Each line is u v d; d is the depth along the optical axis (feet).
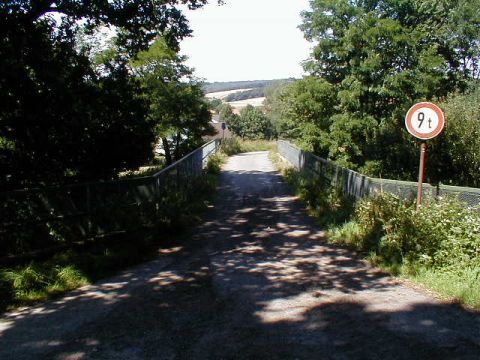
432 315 17.94
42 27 38.01
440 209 24.73
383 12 79.77
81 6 39.40
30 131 37.91
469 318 17.54
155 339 16.38
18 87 35.32
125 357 15.01
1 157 37.99
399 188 30.99
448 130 47.80
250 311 18.95
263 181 69.77
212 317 18.39
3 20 34.32
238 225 38.09
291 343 15.83
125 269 25.96
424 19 83.56
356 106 72.90
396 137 59.93
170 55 82.17
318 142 78.95
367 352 14.99
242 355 14.99
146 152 48.01
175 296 21.09
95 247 28.76
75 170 42.63
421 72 73.82
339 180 44.68
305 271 24.76
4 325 18.02
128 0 41.55
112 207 31.83
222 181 70.69
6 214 26.18
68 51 40.32
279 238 33.17
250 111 240.12
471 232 22.62
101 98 42.11
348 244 30.27
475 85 86.02
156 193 36.42
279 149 121.80
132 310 19.36
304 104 78.38
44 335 16.92
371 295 20.53
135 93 46.50
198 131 92.79
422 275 22.16
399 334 16.29
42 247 27.78
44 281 22.40
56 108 37.86
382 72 73.31
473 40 88.17
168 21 45.65
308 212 43.21
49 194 28.14
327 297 20.45
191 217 39.52
